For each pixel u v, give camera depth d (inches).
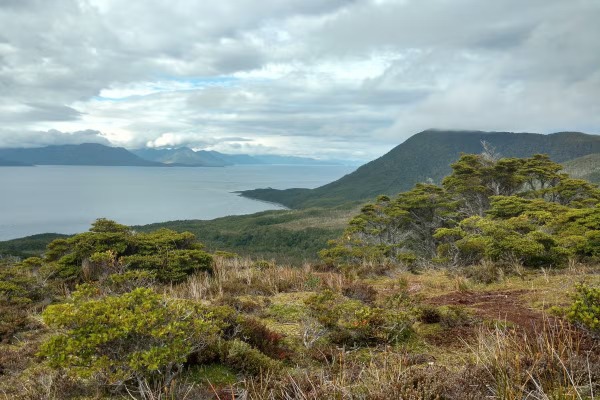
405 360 126.0
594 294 140.6
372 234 826.8
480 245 365.1
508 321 179.0
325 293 200.5
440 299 245.0
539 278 273.1
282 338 175.9
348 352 156.9
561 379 106.4
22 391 122.3
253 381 122.9
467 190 805.9
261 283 305.0
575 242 345.7
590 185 754.2
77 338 113.3
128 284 281.3
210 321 136.4
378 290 295.1
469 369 114.1
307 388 115.5
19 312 235.5
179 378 123.8
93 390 118.4
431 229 802.2
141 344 118.4
